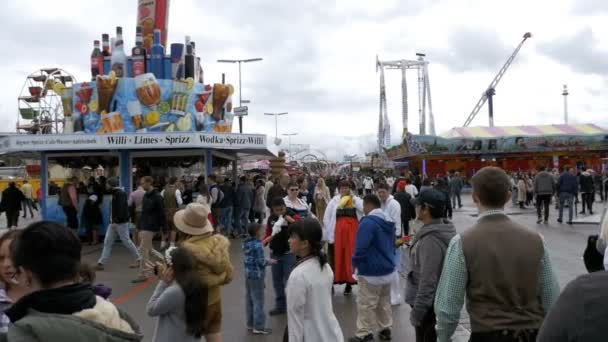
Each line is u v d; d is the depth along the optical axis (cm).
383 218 595
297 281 397
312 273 401
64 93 1727
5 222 2553
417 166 5528
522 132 5503
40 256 215
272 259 714
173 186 1345
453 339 575
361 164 7162
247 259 655
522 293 293
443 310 303
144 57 1725
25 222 2431
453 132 5559
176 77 1736
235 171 2141
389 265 591
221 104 1831
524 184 2598
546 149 5072
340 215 830
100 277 1036
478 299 298
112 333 215
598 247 399
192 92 1734
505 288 292
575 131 5522
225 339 634
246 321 694
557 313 176
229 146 1625
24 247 216
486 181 307
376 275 589
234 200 1677
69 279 221
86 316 215
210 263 449
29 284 221
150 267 405
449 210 1627
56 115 2720
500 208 308
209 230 470
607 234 385
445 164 5272
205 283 404
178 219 467
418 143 5019
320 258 407
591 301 169
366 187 2927
